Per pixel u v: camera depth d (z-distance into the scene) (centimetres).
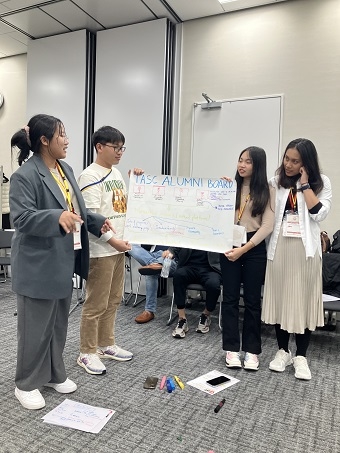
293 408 187
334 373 231
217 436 162
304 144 210
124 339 282
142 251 358
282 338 234
